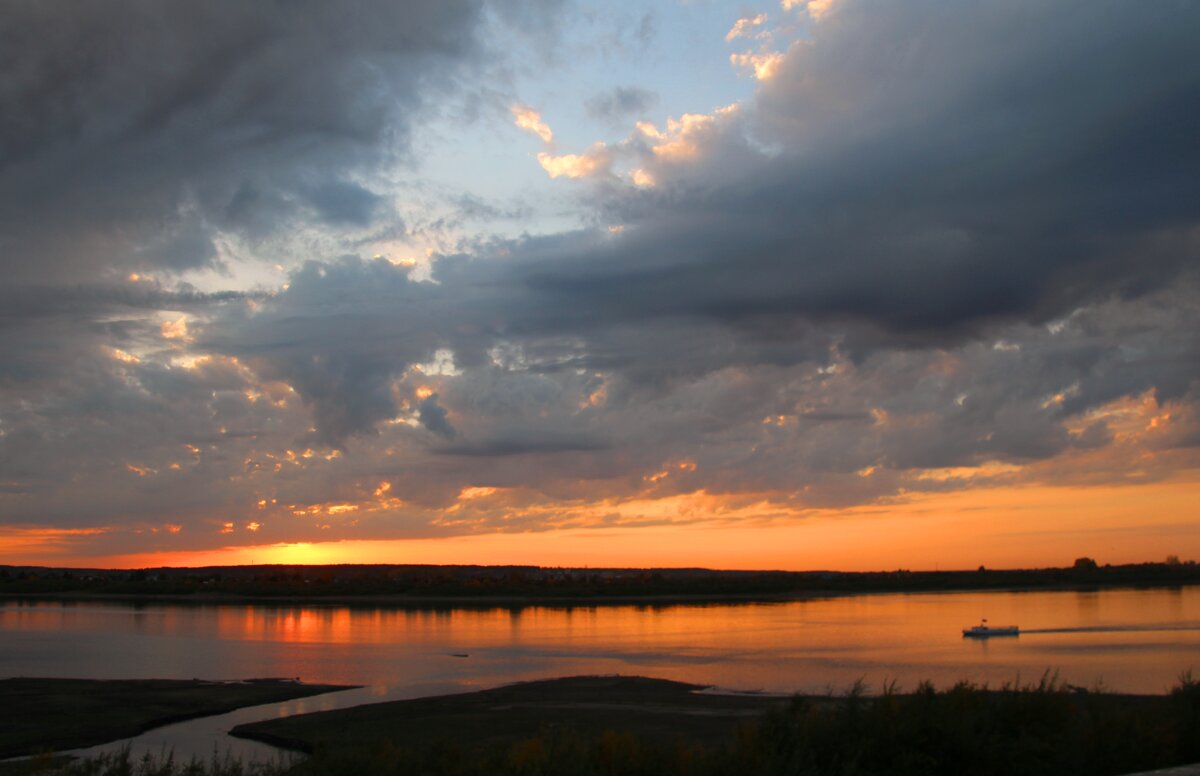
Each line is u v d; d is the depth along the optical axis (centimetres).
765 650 6731
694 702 3691
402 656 6694
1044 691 1515
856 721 1340
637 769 1209
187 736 3334
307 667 5916
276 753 2889
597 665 5866
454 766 1243
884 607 14138
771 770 1170
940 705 1417
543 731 1401
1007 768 1302
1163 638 7469
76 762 1430
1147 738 1379
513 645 7631
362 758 1277
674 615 12406
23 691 4391
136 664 6119
